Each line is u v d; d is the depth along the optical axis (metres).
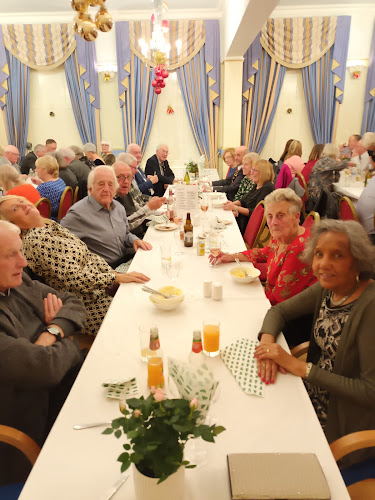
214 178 6.16
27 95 7.09
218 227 3.06
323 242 1.22
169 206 3.57
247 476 0.82
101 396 1.10
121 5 6.46
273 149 7.53
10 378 1.21
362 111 7.21
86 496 0.81
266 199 1.95
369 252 1.18
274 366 1.21
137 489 0.76
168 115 7.35
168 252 2.12
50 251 1.94
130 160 3.95
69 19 6.74
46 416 1.39
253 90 7.11
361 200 3.41
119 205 2.90
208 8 6.64
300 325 1.86
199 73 7.01
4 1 6.18
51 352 1.27
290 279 1.90
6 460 1.19
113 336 1.43
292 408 1.05
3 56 6.85
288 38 6.80
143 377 1.19
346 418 1.19
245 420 1.01
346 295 1.29
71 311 1.54
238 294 1.80
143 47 4.75
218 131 7.47
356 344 1.19
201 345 1.23
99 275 1.97
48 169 3.99
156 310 1.64
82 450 0.92
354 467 1.16
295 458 0.87
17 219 1.92
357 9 6.69
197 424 0.81
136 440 0.68
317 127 7.26
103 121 7.32
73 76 6.99
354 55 6.96
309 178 4.67
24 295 1.53
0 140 7.32
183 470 0.77
